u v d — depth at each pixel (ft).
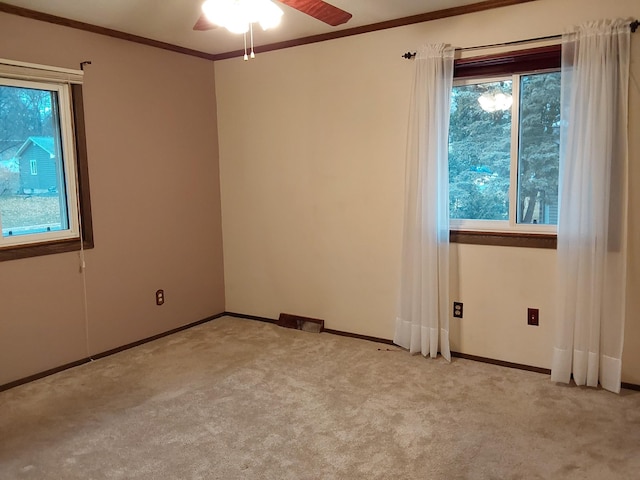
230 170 14.58
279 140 13.52
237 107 14.14
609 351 9.50
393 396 9.54
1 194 10.11
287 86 13.14
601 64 8.97
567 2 9.45
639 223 9.21
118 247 12.09
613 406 8.98
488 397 9.42
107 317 11.95
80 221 11.32
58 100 10.84
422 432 8.21
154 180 12.85
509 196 10.85
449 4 10.23
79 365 11.34
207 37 12.32
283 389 9.94
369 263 12.51
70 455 7.72
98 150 11.49
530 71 10.23
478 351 11.24
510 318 10.78
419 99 10.84
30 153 10.50
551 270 10.22
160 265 13.19
